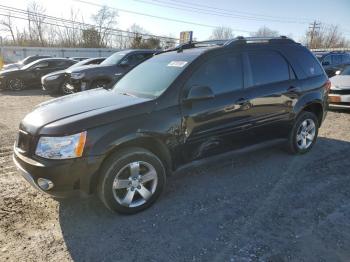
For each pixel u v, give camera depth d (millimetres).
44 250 2842
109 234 3080
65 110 3357
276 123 4578
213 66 3928
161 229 3152
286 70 4707
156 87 3719
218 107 3828
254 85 4262
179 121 3539
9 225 3213
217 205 3596
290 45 4914
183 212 3457
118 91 4145
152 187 3516
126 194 3354
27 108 9906
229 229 3131
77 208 3551
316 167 4660
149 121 3332
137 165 3336
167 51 4777
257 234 3041
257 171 4516
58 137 2953
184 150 3674
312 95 4973
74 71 11148
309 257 2707
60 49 43781
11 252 2805
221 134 3938
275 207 3531
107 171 3164
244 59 4227
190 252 2801
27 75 15094
